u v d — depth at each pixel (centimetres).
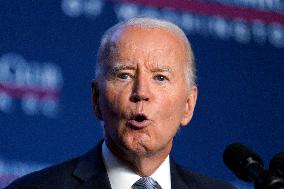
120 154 362
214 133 684
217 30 696
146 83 348
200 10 685
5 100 593
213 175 675
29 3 620
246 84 711
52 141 610
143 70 349
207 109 685
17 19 612
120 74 351
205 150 676
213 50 693
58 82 619
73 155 619
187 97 372
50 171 375
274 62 728
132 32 356
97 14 644
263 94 718
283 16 729
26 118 601
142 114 345
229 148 319
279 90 728
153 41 354
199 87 684
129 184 363
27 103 602
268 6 725
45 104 610
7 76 597
